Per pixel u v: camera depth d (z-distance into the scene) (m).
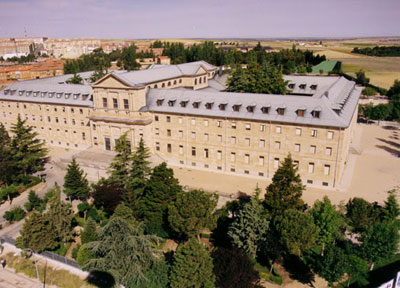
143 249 44.78
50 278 52.50
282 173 56.59
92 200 76.69
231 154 84.56
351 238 59.97
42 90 109.00
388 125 130.12
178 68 121.19
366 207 58.75
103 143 97.31
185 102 87.12
